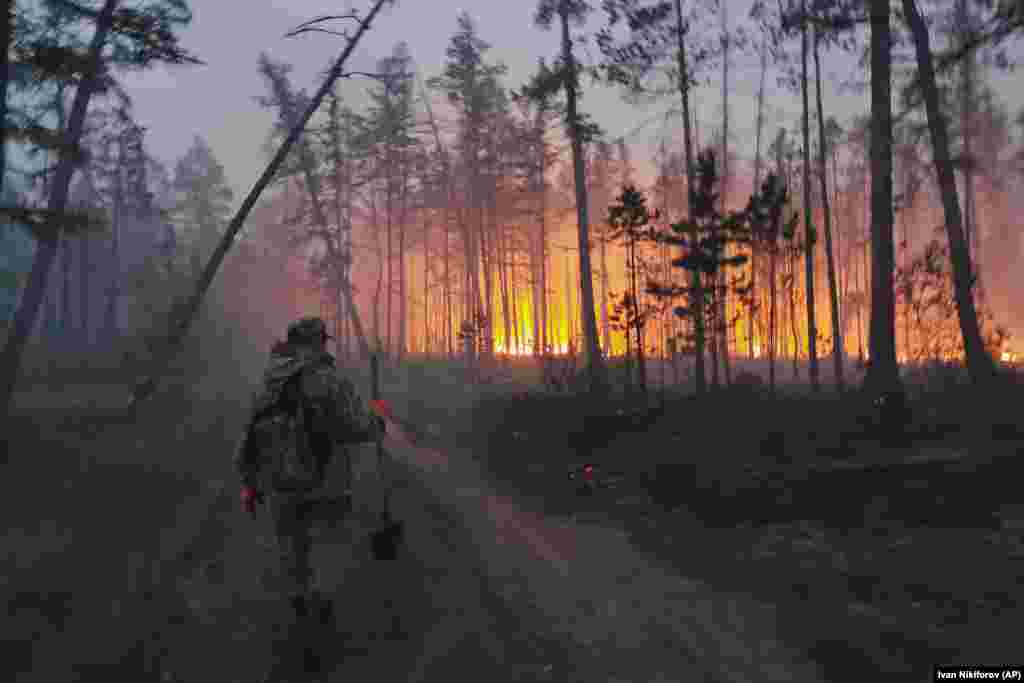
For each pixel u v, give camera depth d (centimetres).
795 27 1306
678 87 1633
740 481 723
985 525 548
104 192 3197
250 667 347
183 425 1460
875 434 923
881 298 1234
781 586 458
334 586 379
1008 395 1108
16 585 450
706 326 1444
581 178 1928
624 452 1016
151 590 459
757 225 1341
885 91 1230
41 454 948
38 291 1005
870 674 320
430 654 364
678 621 408
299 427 375
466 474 970
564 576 506
